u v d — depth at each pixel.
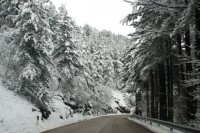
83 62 42.69
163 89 19.92
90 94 50.47
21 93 23.44
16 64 23.66
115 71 94.56
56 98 32.72
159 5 9.05
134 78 30.23
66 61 37.84
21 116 18.69
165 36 14.98
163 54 17.14
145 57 19.55
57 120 26.12
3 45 25.34
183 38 15.80
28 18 23.17
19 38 23.56
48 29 23.83
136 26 15.38
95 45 82.44
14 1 25.98
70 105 37.59
